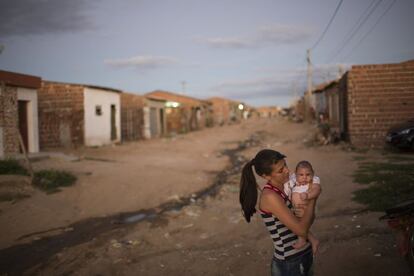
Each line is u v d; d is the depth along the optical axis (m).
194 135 35.50
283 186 2.73
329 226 6.39
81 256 6.13
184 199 10.16
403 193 7.77
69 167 13.92
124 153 20.03
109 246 6.49
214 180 12.78
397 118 16.62
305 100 54.69
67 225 7.95
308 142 21.89
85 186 11.15
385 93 16.69
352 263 4.74
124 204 9.62
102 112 24.56
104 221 8.26
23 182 10.40
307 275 2.69
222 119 67.38
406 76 16.45
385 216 4.14
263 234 6.56
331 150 16.88
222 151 22.16
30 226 7.76
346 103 18.33
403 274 4.24
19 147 15.65
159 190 11.05
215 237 6.71
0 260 6.09
